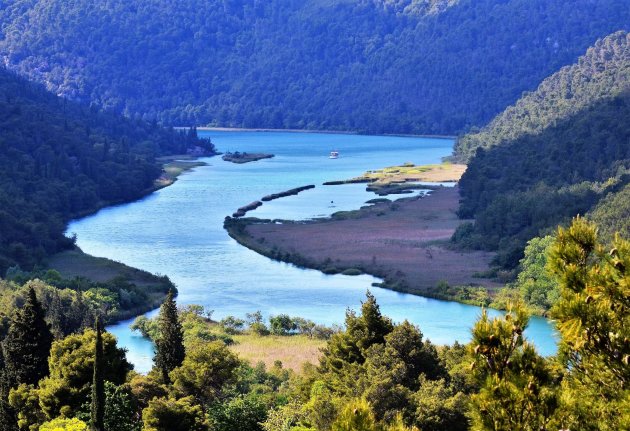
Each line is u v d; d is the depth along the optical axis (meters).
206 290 126.50
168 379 70.69
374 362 61.53
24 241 148.75
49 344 70.56
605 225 132.50
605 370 19.88
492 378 19.83
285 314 108.56
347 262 145.25
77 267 140.75
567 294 20.70
